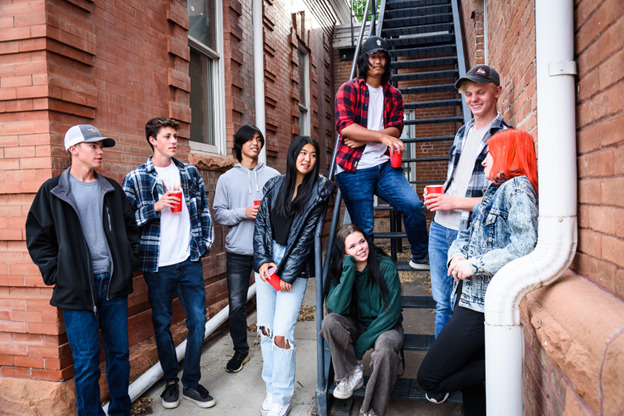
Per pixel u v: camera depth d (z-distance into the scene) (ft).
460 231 7.60
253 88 20.22
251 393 11.11
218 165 16.42
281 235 9.65
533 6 7.56
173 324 13.71
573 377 4.42
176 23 14.14
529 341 7.36
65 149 9.54
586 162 5.13
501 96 11.37
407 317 17.03
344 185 10.62
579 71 5.23
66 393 9.39
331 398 10.57
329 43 34.58
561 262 5.43
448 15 19.77
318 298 9.87
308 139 9.47
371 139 9.96
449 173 9.06
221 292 16.69
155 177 10.33
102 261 8.82
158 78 13.39
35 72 9.14
